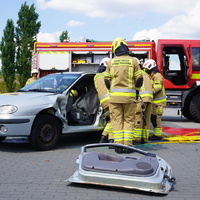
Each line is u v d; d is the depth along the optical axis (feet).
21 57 114.93
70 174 15.83
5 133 20.08
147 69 25.94
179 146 23.29
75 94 24.13
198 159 19.44
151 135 26.96
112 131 22.58
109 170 13.34
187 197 12.98
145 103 23.36
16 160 18.69
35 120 20.89
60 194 13.03
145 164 13.38
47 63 44.29
